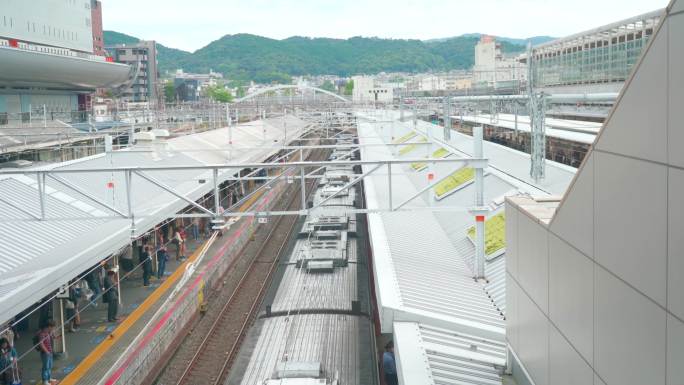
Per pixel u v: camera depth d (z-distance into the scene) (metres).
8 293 13.44
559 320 8.01
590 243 6.97
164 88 129.50
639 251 5.82
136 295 21.56
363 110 70.00
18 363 16.23
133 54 134.12
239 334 20.44
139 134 34.19
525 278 9.57
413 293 13.78
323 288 20.81
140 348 17.23
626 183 6.08
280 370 14.20
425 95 85.31
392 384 14.95
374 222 20.78
